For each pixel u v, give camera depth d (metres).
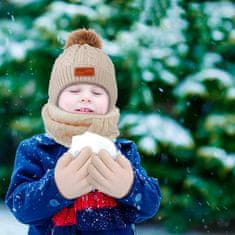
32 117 7.11
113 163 2.31
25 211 2.37
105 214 2.46
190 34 6.84
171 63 6.56
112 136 2.56
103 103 2.59
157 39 6.67
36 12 7.21
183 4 6.96
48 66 7.00
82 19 6.78
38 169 2.52
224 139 6.65
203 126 6.76
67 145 2.50
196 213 6.93
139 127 6.49
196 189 6.86
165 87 6.85
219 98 6.58
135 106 6.65
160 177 6.97
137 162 2.70
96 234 2.46
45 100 7.12
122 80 6.84
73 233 2.44
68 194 2.28
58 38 6.64
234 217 7.01
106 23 6.84
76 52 2.64
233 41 6.70
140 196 2.40
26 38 6.87
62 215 2.45
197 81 6.59
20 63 6.97
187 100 6.92
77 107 2.54
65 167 2.28
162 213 6.84
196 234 6.74
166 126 6.54
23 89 7.06
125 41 6.52
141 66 6.49
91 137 2.34
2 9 7.75
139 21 6.81
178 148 6.53
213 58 6.79
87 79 2.58
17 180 2.49
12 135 8.16
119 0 6.88
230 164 6.48
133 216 2.49
